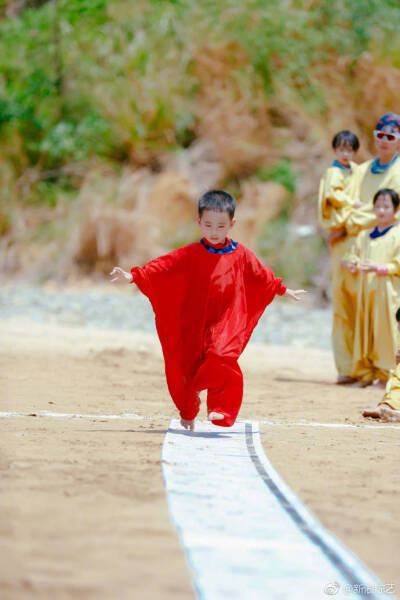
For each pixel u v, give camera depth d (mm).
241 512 12203
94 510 12023
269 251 84625
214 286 19656
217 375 19375
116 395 27734
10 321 56312
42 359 37438
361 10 96000
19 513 11695
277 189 89188
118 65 96312
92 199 88688
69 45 97688
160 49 97438
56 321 58469
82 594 8695
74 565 9594
